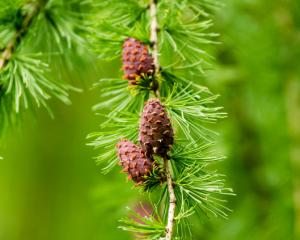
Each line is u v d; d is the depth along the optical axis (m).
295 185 0.98
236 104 1.05
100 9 0.71
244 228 1.01
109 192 0.88
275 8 0.99
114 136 0.61
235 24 0.94
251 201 1.04
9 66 0.67
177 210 0.60
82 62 0.75
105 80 0.64
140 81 0.63
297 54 1.00
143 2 0.69
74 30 0.72
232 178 1.04
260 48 1.00
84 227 1.59
